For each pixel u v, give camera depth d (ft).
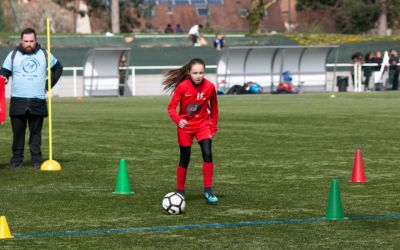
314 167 87.04
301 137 119.14
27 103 85.97
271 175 81.41
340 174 81.66
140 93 260.01
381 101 206.49
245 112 171.83
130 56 269.23
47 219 59.11
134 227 56.13
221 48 267.59
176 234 53.83
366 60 271.69
